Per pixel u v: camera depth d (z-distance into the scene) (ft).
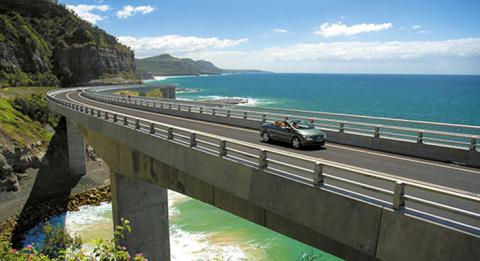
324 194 31.27
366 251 28.27
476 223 26.78
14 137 146.61
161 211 74.69
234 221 104.99
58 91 246.47
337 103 473.26
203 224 103.19
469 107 428.56
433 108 418.31
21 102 185.78
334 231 30.53
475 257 22.35
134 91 322.14
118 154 72.95
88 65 438.40
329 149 57.77
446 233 23.59
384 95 615.98
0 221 108.88
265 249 87.92
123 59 518.37
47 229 78.18
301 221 33.40
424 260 24.73
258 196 37.99
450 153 49.52
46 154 159.53
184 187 52.65
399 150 55.62
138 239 71.61
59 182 143.33
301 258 83.35
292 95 612.70
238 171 40.73
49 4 503.20
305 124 60.95
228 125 89.86
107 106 147.84
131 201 71.26
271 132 62.34
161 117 108.47
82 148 151.94
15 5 465.47
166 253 75.77
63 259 29.12
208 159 45.34
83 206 124.88
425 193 34.35
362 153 54.70
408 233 25.52
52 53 433.89
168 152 53.72
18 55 361.92
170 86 355.36
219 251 87.40
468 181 38.83
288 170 42.06
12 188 128.67
